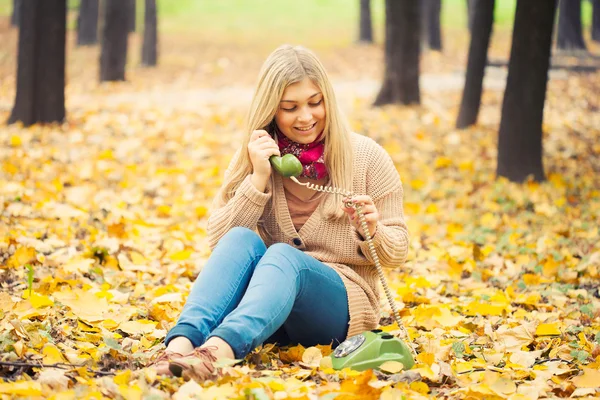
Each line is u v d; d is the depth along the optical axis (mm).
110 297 5336
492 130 14641
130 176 10469
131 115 15289
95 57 29891
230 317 3709
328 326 4230
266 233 4473
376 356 3875
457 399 3607
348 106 17609
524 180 10734
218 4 47250
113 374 3631
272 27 41500
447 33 38125
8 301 4742
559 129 14805
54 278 5535
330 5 48219
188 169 11102
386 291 4168
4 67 26562
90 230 7328
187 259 6848
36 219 7512
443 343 4602
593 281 6609
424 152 12711
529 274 6547
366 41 35906
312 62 4234
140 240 7254
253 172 4293
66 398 3213
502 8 45344
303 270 4004
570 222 8750
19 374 3605
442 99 19281
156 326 4793
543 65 10695
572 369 4094
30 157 11016
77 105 16672
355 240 4219
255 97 4293
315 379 3824
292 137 4305
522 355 4363
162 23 41688
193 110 16344
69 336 4383
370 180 4426
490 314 5477
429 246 7695
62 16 14023
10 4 44438
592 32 34188
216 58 31547
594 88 20922
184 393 3287
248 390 3250
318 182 4371
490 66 24172
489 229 8469
